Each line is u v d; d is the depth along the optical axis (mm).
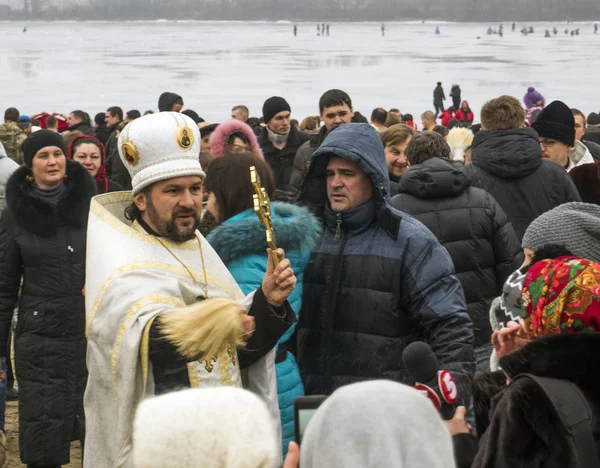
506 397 2791
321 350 4312
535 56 90375
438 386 3299
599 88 50688
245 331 3303
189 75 63156
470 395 4047
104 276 3502
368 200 4340
